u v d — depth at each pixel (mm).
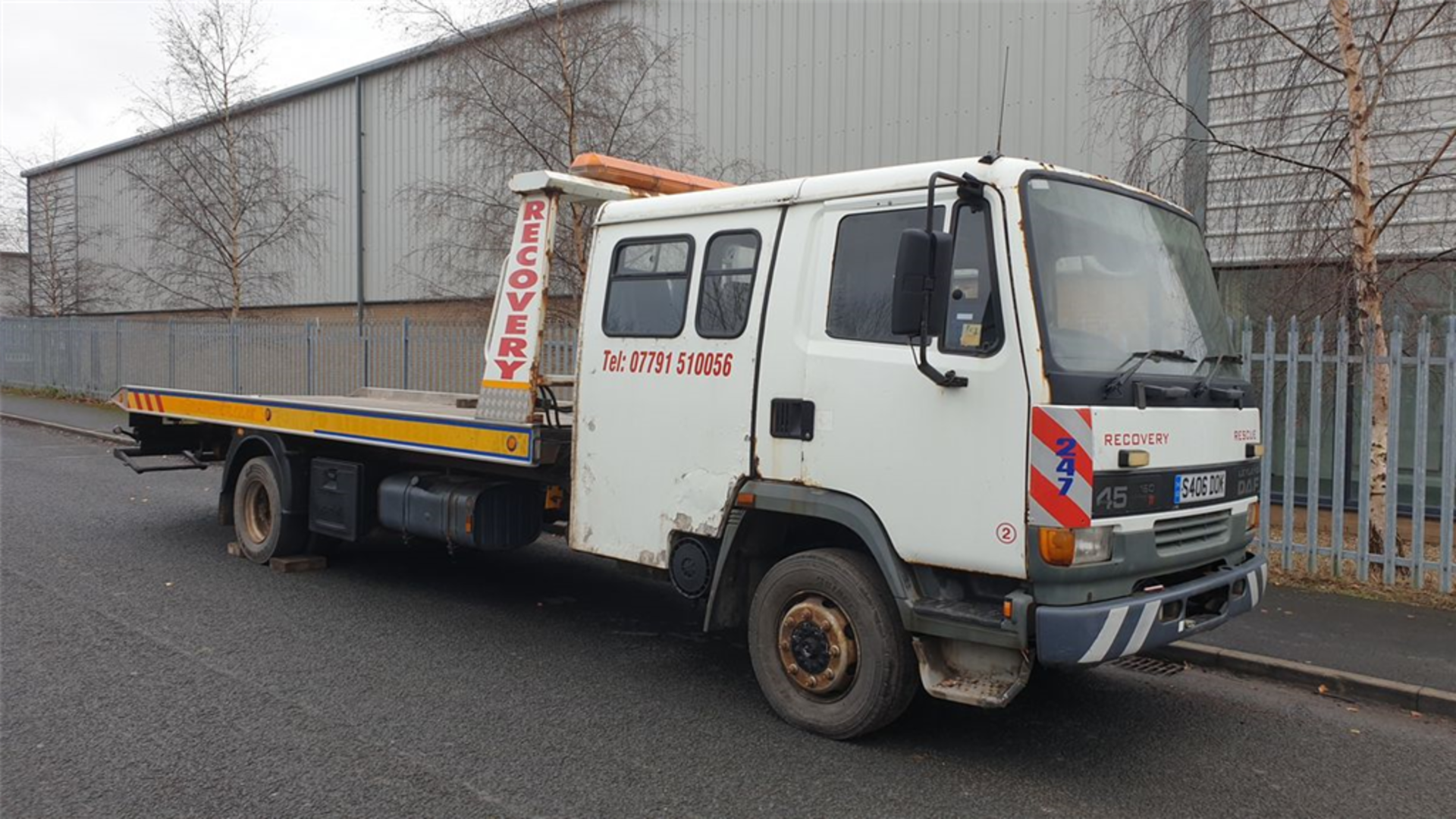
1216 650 6473
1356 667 6180
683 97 15734
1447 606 7566
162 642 6492
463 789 4422
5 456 16266
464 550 9852
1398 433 8172
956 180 4473
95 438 19188
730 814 4242
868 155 13719
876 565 4996
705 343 5488
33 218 33969
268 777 4484
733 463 5340
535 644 6715
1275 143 8773
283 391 21109
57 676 5777
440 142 19984
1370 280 8180
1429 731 5469
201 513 11328
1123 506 4426
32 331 30203
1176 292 5250
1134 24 9469
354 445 8312
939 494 4598
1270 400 8398
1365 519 8086
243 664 6105
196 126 23094
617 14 16312
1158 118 9516
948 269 4383
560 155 13070
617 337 5926
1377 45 8070
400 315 22188
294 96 24438
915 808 4352
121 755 4699
